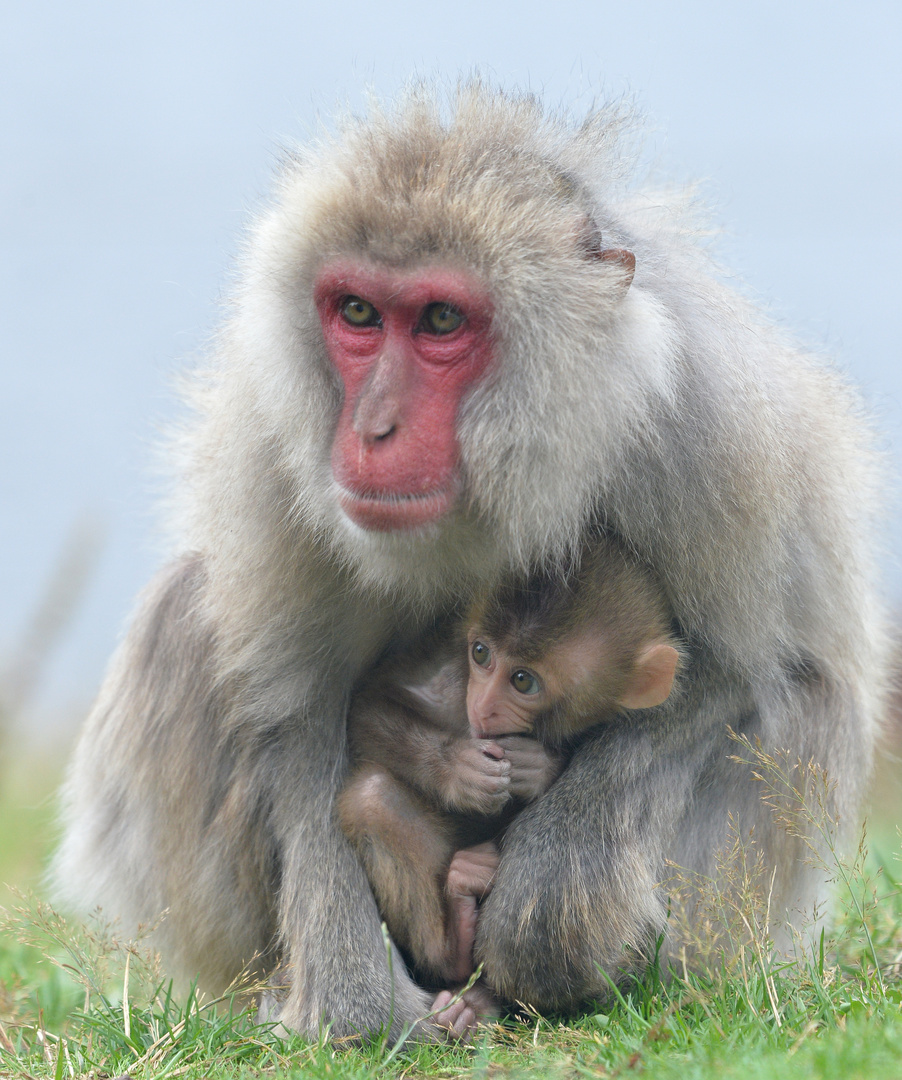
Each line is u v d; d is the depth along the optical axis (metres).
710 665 10.21
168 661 10.96
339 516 9.59
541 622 9.96
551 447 9.34
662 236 10.61
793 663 10.60
